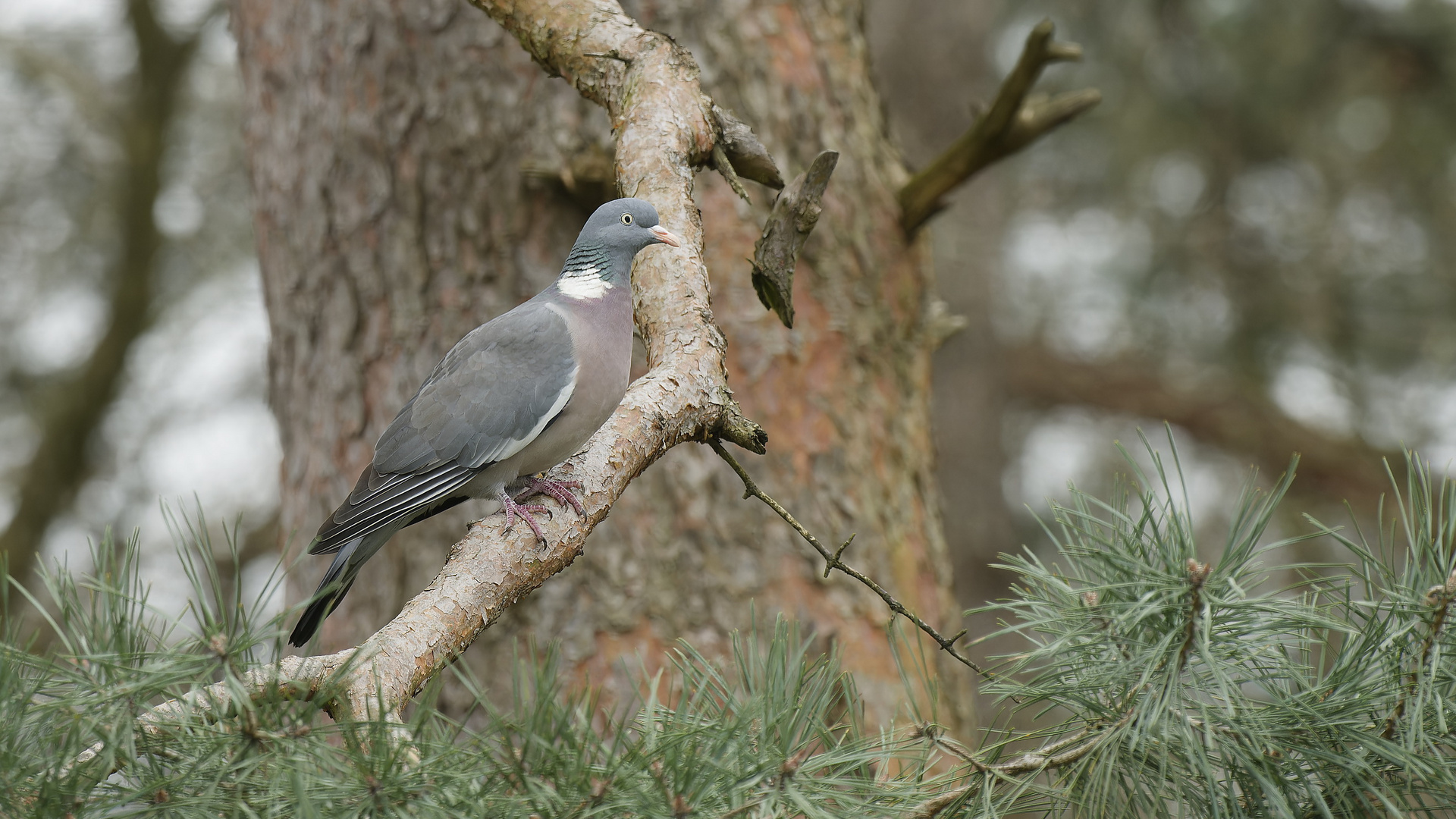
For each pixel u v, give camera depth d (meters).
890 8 20.86
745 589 9.70
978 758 4.93
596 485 6.32
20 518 18.34
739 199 10.12
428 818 3.71
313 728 3.85
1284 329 22.50
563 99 9.76
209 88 19.52
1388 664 4.54
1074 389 24.64
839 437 10.22
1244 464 23.92
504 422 7.62
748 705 4.30
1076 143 23.02
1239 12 20.91
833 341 10.33
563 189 9.77
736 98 10.14
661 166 7.68
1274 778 4.61
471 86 9.89
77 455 18.39
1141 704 4.64
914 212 10.73
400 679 5.10
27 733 3.82
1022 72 9.45
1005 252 23.16
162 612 3.98
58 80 17.94
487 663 9.52
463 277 9.96
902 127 20.56
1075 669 4.84
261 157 10.84
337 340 10.29
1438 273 21.44
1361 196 21.88
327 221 10.30
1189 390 24.27
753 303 10.06
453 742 4.17
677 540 9.69
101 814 3.72
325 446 10.34
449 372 7.86
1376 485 21.97
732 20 10.16
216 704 3.84
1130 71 21.73
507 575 5.89
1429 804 4.77
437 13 9.91
